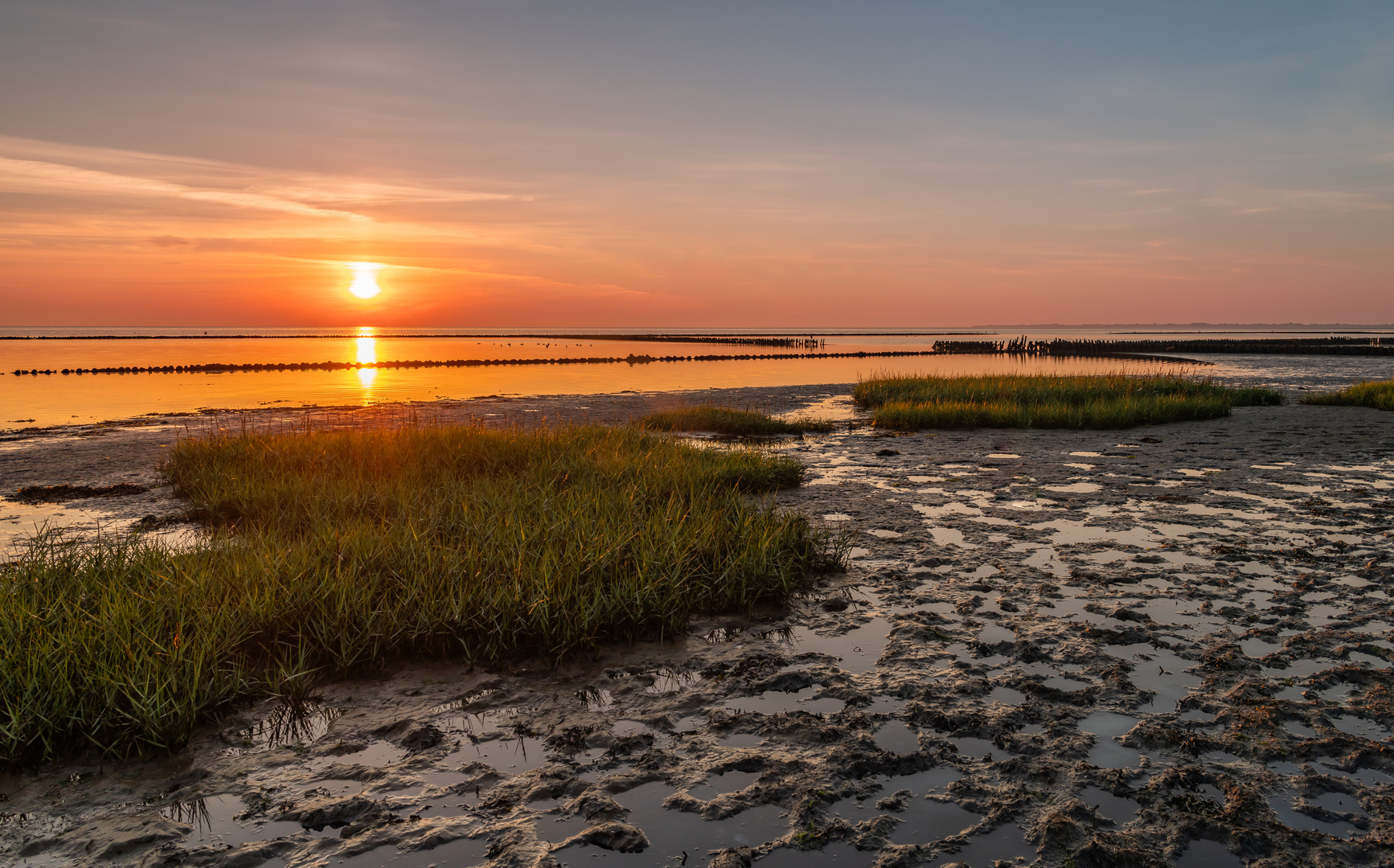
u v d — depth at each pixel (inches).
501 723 167.6
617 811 134.8
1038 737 157.8
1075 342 3983.8
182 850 124.1
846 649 206.4
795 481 438.9
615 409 898.7
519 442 461.1
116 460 541.3
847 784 142.5
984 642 208.1
